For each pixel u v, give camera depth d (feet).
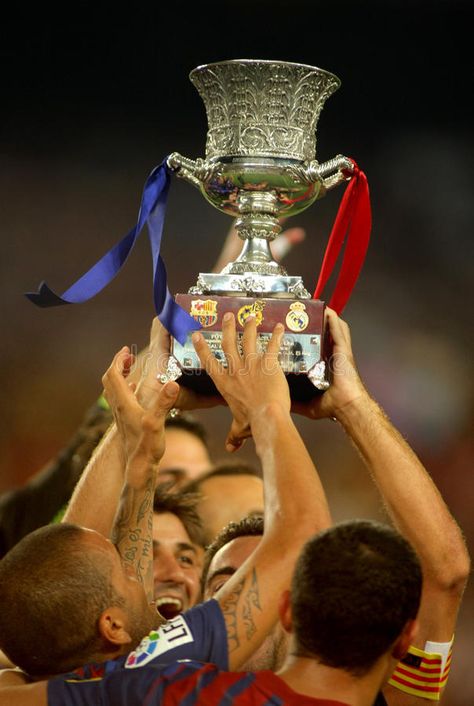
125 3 105.70
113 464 25.41
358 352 103.30
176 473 40.65
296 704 18.33
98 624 21.42
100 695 19.52
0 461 98.53
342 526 19.38
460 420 100.89
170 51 106.52
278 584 20.35
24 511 39.01
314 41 105.60
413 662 23.76
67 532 22.03
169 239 103.09
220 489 36.04
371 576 18.47
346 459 93.50
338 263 102.94
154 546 33.27
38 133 106.63
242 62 23.77
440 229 105.40
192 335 22.70
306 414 24.59
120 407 23.99
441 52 104.99
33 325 102.32
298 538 20.58
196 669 19.22
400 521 23.06
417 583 18.93
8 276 104.37
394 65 105.60
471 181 105.40
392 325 104.01
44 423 99.86
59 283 105.09
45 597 21.24
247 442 87.30
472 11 103.60
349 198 26.07
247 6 105.19
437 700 24.06
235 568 26.40
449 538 22.97
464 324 104.06
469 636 80.94
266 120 24.02
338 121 106.11
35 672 21.57
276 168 23.93
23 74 106.52
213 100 24.56
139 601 22.06
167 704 18.84
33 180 106.11
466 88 105.29
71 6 105.91
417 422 101.14
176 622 20.38
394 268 105.09
